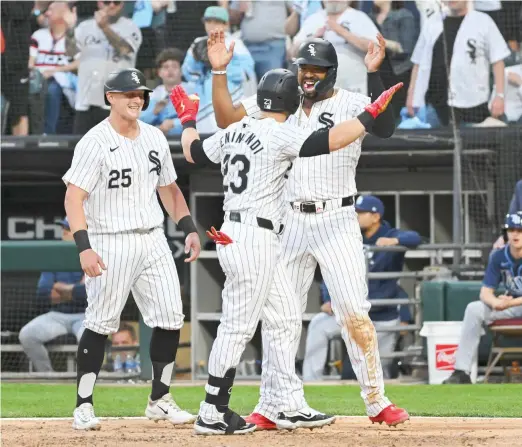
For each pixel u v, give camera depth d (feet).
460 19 146.00
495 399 100.63
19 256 130.72
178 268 162.40
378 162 155.74
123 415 87.56
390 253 129.90
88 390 73.97
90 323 73.72
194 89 147.84
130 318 138.31
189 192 161.38
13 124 153.58
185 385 126.21
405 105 147.64
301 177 70.59
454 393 107.34
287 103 67.67
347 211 70.79
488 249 136.77
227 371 67.41
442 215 159.94
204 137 147.33
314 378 130.82
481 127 146.00
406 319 133.69
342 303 70.23
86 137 72.02
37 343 137.69
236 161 66.90
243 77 145.48
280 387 69.67
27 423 79.46
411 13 146.61
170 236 162.40
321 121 71.36
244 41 146.51
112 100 72.38
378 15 146.51
